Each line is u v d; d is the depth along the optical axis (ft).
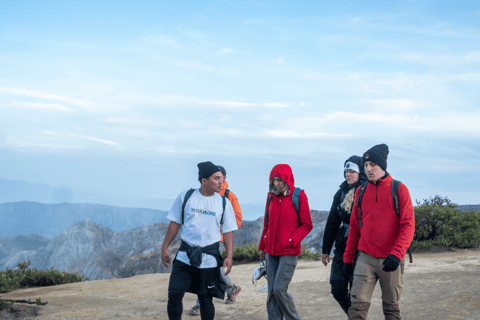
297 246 14.06
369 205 11.60
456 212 37.83
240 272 32.35
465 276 22.03
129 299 23.67
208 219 13.47
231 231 14.02
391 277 11.16
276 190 14.44
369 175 11.46
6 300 20.81
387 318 11.53
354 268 11.92
